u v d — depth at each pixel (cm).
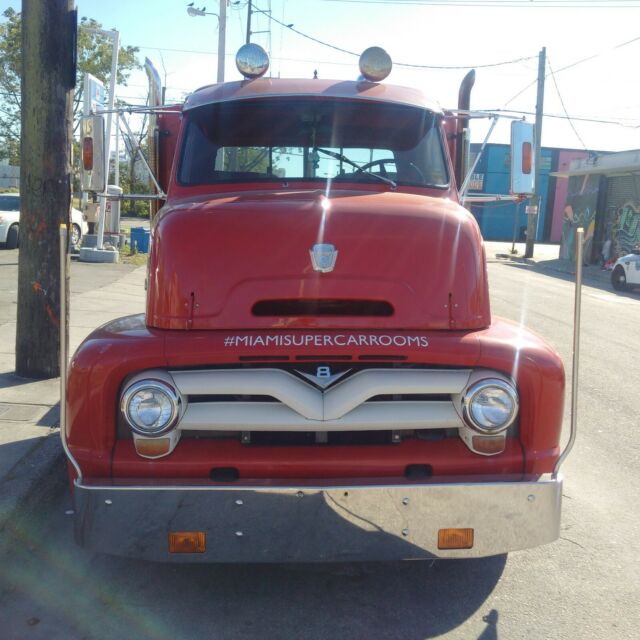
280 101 457
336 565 393
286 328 338
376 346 323
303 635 329
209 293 342
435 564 396
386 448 325
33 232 630
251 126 455
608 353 1002
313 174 451
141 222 4194
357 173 450
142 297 1291
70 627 336
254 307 342
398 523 309
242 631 333
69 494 480
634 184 2781
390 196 408
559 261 3209
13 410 569
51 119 612
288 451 321
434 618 345
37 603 356
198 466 315
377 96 462
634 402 737
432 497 309
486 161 5009
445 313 348
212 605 354
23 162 621
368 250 350
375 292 345
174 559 310
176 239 352
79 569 389
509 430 336
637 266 1944
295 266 345
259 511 306
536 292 1812
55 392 616
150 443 316
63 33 610
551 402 329
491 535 315
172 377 317
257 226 353
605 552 416
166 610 350
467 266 356
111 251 1923
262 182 443
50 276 638
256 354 319
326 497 305
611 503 485
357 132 458
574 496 496
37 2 597
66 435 330
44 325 645
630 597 368
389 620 343
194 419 318
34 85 609
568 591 372
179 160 453
